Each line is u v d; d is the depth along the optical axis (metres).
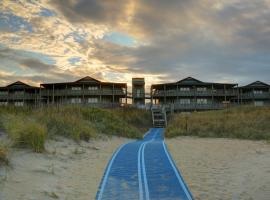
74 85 68.31
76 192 10.21
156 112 60.25
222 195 10.13
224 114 43.62
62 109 29.80
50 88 69.50
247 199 9.59
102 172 13.44
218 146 23.59
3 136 14.82
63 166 13.65
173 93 69.56
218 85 71.00
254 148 21.28
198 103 68.00
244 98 72.50
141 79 74.25
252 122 34.00
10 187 9.42
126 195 10.15
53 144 17.59
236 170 13.94
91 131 24.64
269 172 12.72
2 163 11.08
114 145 23.97
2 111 20.41
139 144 24.84
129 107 59.03
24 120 17.67
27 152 13.91
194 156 18.47
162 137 36.84
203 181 12.07
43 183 10.59
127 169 14.15
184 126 36.34
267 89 72.69
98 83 67.62
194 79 69.62
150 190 10.77
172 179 12.34
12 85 70.38
